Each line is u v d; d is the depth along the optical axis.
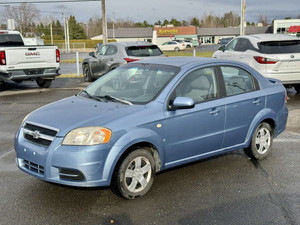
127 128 4.18
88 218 3.90
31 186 4.73
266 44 10.52
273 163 5.61
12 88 13.89
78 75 17.59
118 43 13.51
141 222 3.81
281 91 5.92
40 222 3.82
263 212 4.03
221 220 3.85
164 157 4.57
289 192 4.55
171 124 4.54
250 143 5.55
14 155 6.04
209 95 5.02
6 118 8.70
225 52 12.31
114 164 4.07
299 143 6.64
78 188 4.66
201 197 4.41
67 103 4.94
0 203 4.25
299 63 10.30
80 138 4.00
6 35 14.93
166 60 5.44
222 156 5.93
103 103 4.75
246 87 5.51
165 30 87.44
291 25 67.38
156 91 4.69
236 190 4.61
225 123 5.12
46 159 4.07
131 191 4.29
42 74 12.98
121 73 5.43
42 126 4.27
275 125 5.84
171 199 4.35
